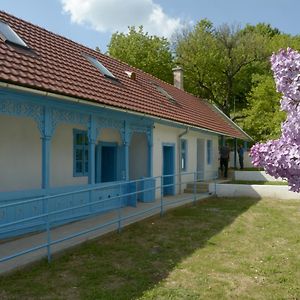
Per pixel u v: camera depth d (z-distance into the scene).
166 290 6.40
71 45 14.64
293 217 13.00
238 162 30.59
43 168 9.80
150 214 12.05
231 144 32.75
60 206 10.34
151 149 15.38
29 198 9.33
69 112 10.66
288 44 37.72
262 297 6.25
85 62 13.91
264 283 6.89
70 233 9.41
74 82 11.22
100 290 6.30
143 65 37.78
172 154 17.66
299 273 7.44
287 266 7.85
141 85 17.59
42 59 11.14
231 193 18.02
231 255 8.54
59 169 12.38
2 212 8.66
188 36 42.31
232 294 6.34
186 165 19.20
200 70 40.91
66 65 12.17
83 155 13.45
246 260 8.19
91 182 11.67
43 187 9.80
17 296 5.98
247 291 6.50
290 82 4.82
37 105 9.59
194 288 6.54
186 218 12.35
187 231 10.58
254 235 10.41
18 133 10.87
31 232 9.33
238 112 42.19
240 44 40.25
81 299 5.94
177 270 7.43
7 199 8.80
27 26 12.84
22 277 6.73
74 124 11.72
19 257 7.37
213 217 12.66
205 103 29.34
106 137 14.84
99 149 14.63
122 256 8.16
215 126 23.08
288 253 8.77
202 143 22.34
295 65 4.79
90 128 11.55
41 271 7.05
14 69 9.18
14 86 8.41
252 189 17.75
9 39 10.52
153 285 6.61
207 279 6.99
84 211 11.31
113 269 7.31
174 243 9.34
